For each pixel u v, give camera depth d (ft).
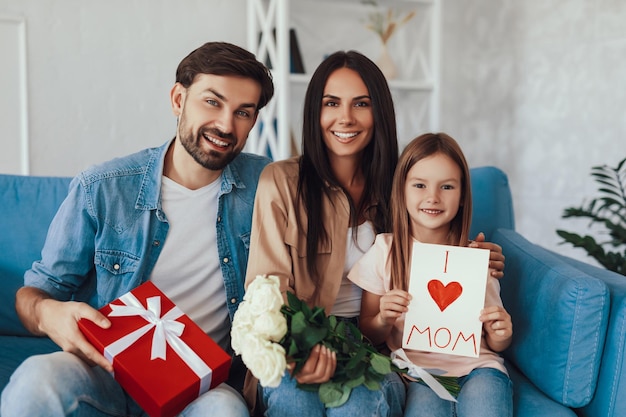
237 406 4.18
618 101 9.64
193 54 5.07
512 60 11.53
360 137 5.40
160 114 9.78
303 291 5.20
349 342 4.48
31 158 9.02
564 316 4.69
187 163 5.23
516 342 5.29
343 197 5.43
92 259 5.23
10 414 3.88
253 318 4.17
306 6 10.87
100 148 9.43
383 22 11.43
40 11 8.89
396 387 4.73
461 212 5.44
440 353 5.10
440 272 4.85
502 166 11.88
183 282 5.26
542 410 4.69
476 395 4.60
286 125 9.42
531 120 11.25
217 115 4.99
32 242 6.06
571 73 10.42
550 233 10.96
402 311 4.84
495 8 11.78
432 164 5.17
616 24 9.64
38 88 8.97
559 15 10.59
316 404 4.43
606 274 5.39
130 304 4.54
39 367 4.02
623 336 4.54
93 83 9.30
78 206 5.10
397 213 5.33
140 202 5.19
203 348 4.42
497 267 5.25
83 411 4.16
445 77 12.39
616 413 4.54
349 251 5.43
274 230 5.16
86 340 4.32
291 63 10.11
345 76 5.34
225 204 5.41
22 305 4.83
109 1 9.28
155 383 4.14
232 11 10.10
